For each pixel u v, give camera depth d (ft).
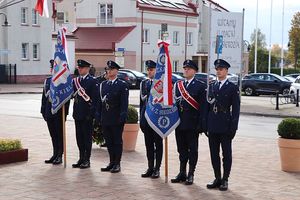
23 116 65.92
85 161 32.83
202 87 28.27
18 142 34.81
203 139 46.09
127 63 159.33
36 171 31.45
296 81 100.27
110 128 31.55
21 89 119.44
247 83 118.73
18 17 139.54
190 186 28.22
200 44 193.98
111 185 28.12
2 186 27.58
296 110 81.00
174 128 28.53
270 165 34.65
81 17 169.78
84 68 32.53
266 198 25.98
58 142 33.99
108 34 162.20
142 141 44.50
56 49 32.73
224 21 78.69
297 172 32.53
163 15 169.58
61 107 33.09
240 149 41.32
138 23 161.17
